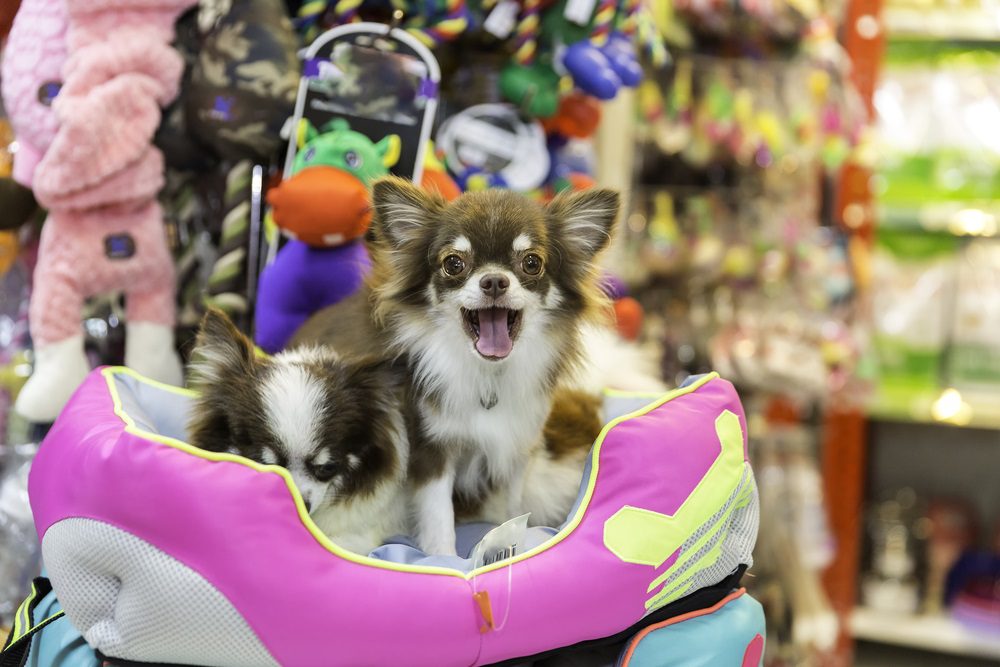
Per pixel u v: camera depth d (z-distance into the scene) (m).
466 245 1.35
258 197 1.83
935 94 3.20
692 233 2.65
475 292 1.31
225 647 1.09
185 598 1.08
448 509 1.43
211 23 1.77
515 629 1.17
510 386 1.42
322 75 1.73
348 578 1.11
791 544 2.83
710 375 1.48
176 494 1.09
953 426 3.66
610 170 2.59
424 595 1.13
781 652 2.69
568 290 1.44
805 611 2.76
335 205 1.52
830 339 2.75
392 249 1.42
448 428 1.41
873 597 3.29
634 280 2.62
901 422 3.71
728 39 2.68
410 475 1.43
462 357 1.39
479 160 1.96
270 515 1.09
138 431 1.15
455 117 1.98
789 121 2.64
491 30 1.93
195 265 1.97
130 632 1.11
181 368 1.89
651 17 2.30
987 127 3.16
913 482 3.71
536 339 1.42
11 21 2.02
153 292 1.82
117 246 1.75
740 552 1.43
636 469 1.29
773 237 2.72
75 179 1.65
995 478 3.62
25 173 1.83
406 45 1.77
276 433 1.28
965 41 3.23
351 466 1.34
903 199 3.19
